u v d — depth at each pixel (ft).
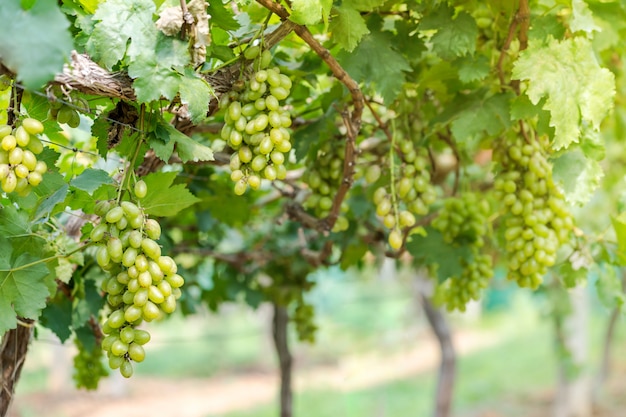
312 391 30.58
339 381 32.63
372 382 31.81
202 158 5.09
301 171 7.57
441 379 12.94
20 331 5.67
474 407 25.12
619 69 7.44
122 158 6.13
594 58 5.51
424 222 6.87
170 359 40.24
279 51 6.16
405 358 36.70
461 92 6.14
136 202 5.01
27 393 29.60
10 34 4.46
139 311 4.84
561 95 5.45
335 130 6.24
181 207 5.16
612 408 22.56
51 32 4.49
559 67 5.46
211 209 7.23
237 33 5.59
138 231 4.88
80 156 6.50
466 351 38.14
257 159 5.12
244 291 8.11
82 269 6.23
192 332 43.11
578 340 19.19
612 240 6.45
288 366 9.11
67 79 4.75
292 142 6.27
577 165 5.83
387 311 43.55
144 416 28.30
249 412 28.27
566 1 5.54
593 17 5.88
